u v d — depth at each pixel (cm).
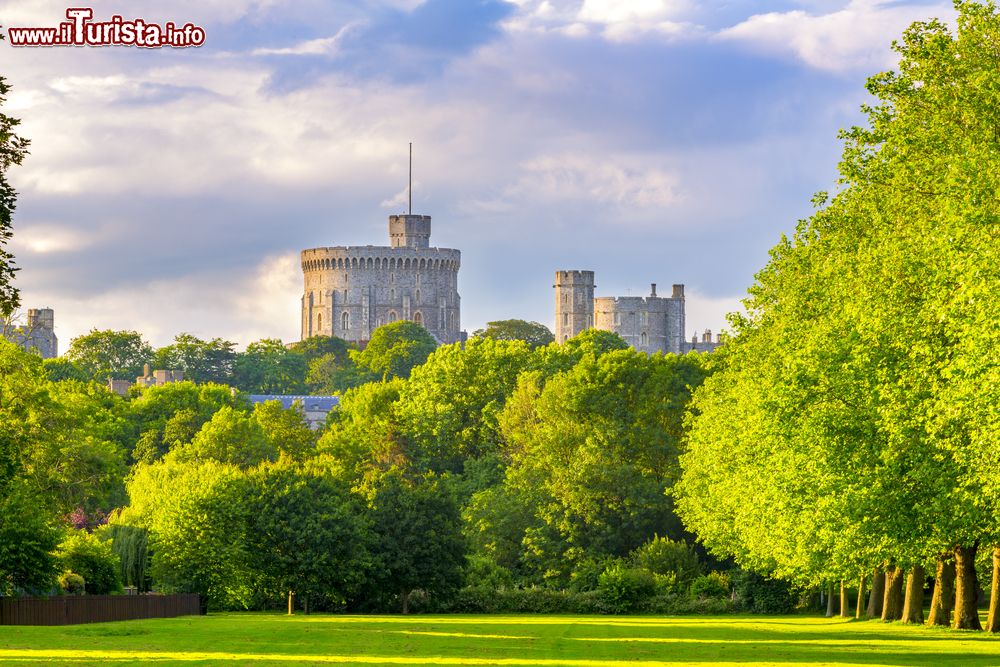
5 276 10938
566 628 15000
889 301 10444
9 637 10356
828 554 12431
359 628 13725
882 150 11931
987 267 8488
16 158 10894
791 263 14362
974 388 8525
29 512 16500
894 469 10225
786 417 11206
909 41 11675
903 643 11225
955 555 13162
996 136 10156
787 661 9150
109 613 16238
